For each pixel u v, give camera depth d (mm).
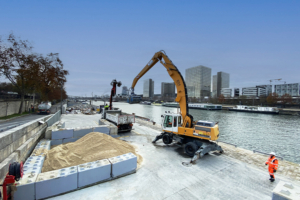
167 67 11531
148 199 5305
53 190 5113
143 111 76000
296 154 18688
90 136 9414
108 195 5395
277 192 3504
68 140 11188
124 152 8375
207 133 9055
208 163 8438
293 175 7254
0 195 4219
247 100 106562
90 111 38562
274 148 20781
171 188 6008
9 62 26328
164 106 119125
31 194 4770
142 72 13969
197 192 5805
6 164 5047
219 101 119438
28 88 31609
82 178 5664
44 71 34844
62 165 6590
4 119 21188
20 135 7141
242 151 10438
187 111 10680
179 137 10641
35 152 7629
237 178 6906
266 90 158625
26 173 5383
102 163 6340
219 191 5910
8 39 26062
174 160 8758
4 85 39938
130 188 5875
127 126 15633
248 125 37812
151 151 10156
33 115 29234
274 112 61875
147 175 6910
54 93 61156
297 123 41000
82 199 5109
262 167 8062
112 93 22625
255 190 6035
